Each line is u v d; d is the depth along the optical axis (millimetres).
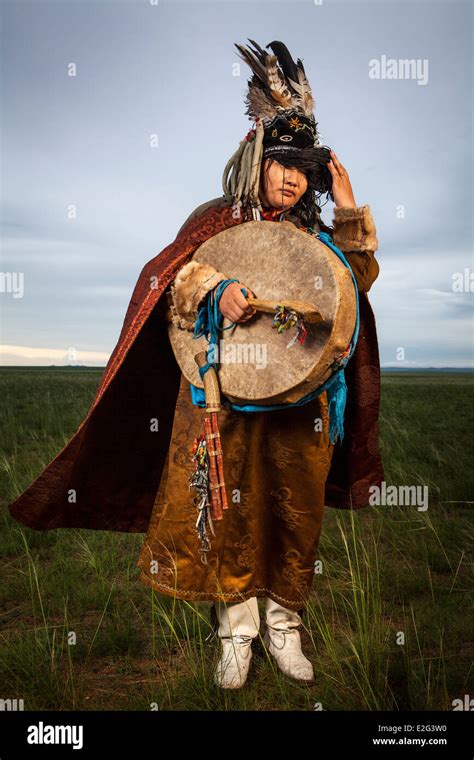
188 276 2609
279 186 2848
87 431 3135
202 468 2639
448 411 18281
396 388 44906
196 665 2934
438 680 2770
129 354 3105
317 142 2928
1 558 4613
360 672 2801
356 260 2850
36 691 2773
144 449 3314
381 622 3234
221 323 2600
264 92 2906
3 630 3418
